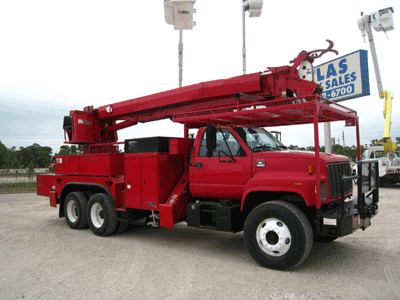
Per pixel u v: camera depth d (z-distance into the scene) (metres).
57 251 5.71
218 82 6.02
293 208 4.34
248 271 4.48
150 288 3.94
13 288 4.03
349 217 4.32
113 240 6.55
